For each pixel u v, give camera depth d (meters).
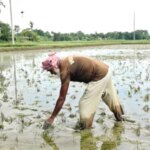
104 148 2.80
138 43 31.23
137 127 3.37
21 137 3.10
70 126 3.45
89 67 3.37
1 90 5.57
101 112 3.97
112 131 3.27
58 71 3.33
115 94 3.57
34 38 32.47
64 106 4.27
